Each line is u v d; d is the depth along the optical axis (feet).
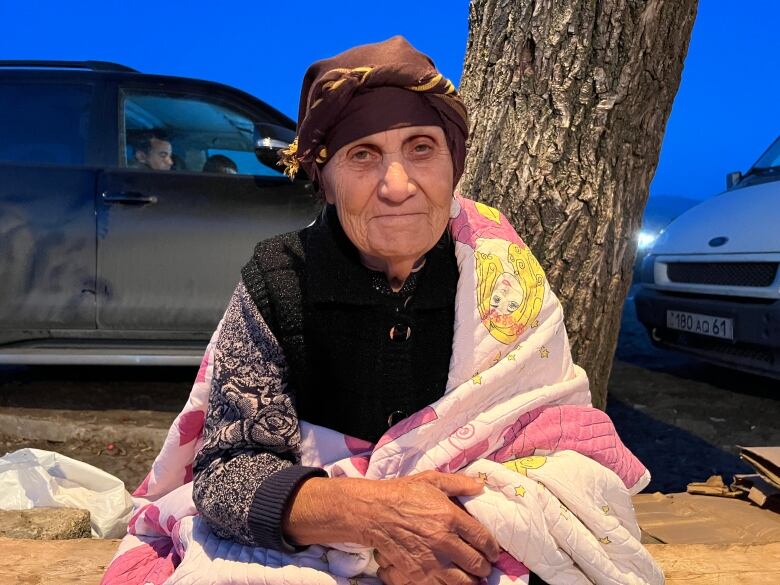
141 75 12.09
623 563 3.57
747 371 13.25
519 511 3.28
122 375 14.19
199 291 11.57
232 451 3.61
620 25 5.81
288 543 3.37
